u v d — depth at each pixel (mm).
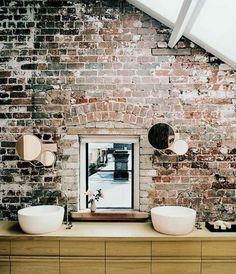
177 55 3775
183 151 3746
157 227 3379
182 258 3320
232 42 3281
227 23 3014
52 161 3771
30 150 3734
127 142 3889
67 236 3297
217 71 3766
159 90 3789
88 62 3789
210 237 3283
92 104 3791
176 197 3791
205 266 3322
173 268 3332
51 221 3340
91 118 3795
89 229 3502
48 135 3805
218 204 3777
